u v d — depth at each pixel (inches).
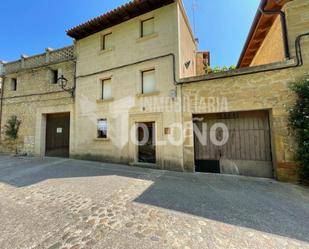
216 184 191.5
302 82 191.0
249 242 91.8
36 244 90.4
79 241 92.4
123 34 323.9
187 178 215.9
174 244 89.9
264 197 153.5
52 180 203.6
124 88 313.0
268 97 209.9
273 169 213.3
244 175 231.1
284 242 92.0
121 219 114.8
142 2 282.2
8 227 105.7
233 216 119.4
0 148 450.3
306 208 131.7
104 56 340.8
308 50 194.2
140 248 86.9
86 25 335.6
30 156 393.7
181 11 301.0
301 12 198.7
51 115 404.8
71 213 123.0
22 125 424.5
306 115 180.1
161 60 282.7
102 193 161.0
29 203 140.0
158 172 247.0
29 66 433.4
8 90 459.2
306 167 177.9
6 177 217.3
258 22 255.1
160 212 124.6
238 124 239.0
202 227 105.7
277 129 203.3
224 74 232.5
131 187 178.7
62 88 376.2
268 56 290.4
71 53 385.1
